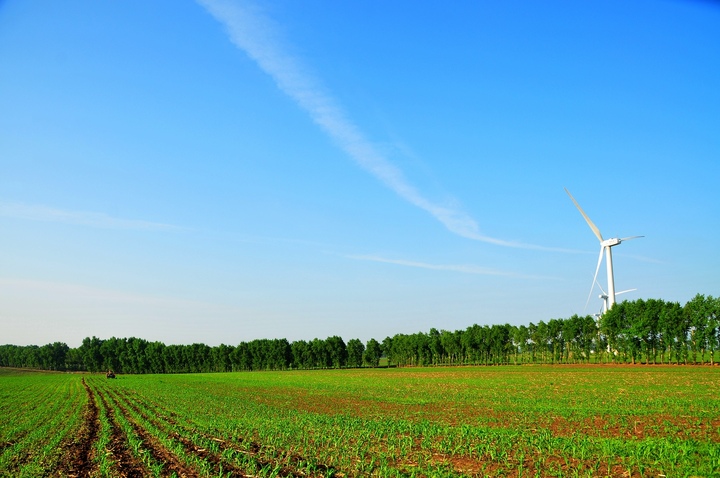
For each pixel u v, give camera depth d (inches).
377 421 1359.5
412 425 1253.1
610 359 4913.9
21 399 2573.8
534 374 3794.3
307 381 3841.0
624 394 2028.8
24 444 1103.0
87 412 1811.0
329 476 760.3
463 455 888.3
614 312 4520.2
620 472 731.4
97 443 1079.0
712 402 1615.4
